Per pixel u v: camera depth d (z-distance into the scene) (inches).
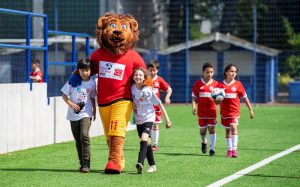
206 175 478.9
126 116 489.1
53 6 1675.7
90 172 488.7
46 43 676.1
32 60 1016.2
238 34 1921.8
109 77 492.1
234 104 602.5
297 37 1861.5
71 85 497.7
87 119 497.7
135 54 502.0
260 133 840.3
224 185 434.6
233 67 613.9
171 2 1883.6
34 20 1638.8
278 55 1857.8
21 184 431.2
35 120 653.9
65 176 466.9
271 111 1279.5
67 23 1672.0
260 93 1566.2
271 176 477.1
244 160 570.9
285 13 1867.6
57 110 697.0
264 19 1870.1
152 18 1867.6
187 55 1497.3
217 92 593.9
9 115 608.4
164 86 666.2
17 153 601.6
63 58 1374.3
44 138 672.4
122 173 484.7
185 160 567.5
